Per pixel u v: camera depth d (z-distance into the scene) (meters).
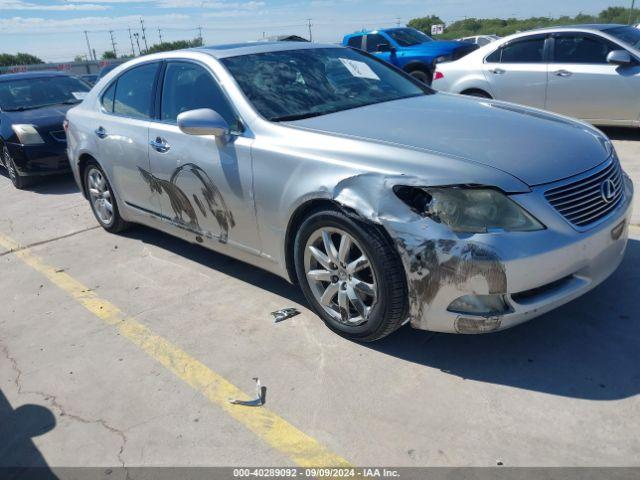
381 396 2.73
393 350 3.08
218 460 2.45
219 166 3.57
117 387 3.02
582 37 7.22
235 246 3.74
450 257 2.57
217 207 3.72
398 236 2.67
